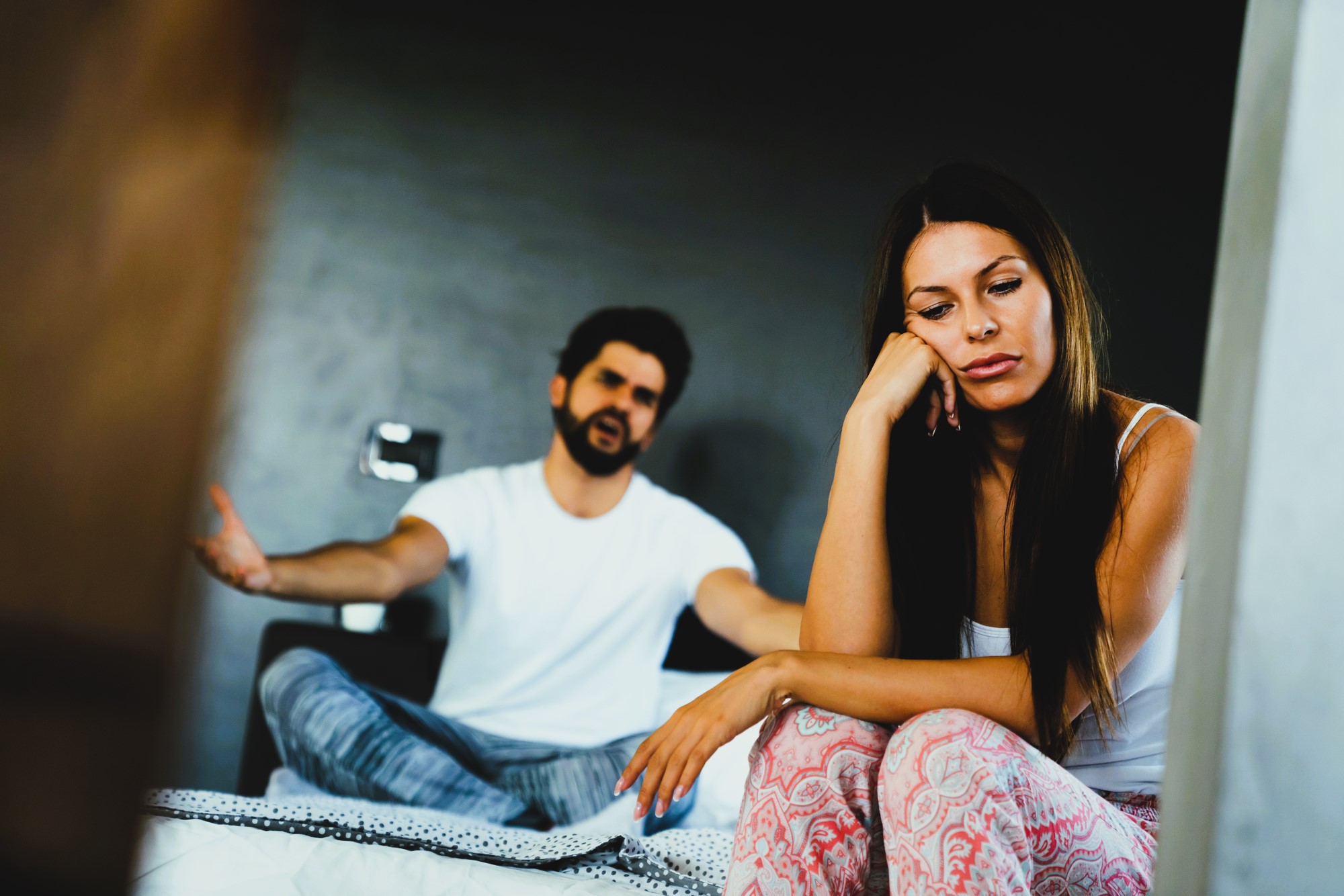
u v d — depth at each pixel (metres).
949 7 3.40
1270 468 0.53
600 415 3.17
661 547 3.07
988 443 1.29
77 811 0.31
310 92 3.35
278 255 3.29
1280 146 0.54
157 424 0.32
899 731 0.95
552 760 2.72
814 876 0.97
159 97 0.33
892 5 3.41
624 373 3.21
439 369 3.29
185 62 0.34
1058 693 1.07
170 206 0.33
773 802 0.98
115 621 0.32
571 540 3.07
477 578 3.03
